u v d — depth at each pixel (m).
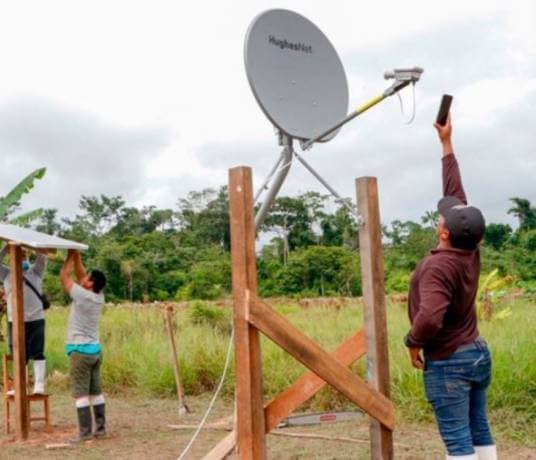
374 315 4.50
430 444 6.77
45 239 7.36
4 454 6.77
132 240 52.88
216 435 7.59
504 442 6.74
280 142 4.73
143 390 10.44
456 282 3.79
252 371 4.07
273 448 6.86
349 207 4.61
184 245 58.09
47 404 7.87
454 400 3.86
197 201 67.06
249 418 4.05
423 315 3.71
